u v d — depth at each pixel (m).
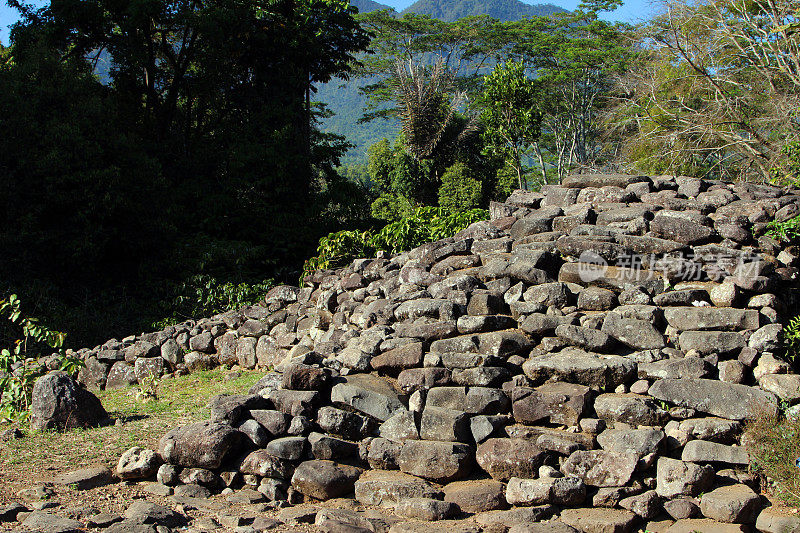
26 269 13.14
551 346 5.61
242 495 4.77
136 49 17.59
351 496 4.83
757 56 18.95
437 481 4.79
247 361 8.81
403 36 43.16
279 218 17.61
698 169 21.00
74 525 3.93
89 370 9.62
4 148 13.10
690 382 4.96
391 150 31.95
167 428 6.24
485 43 41.91
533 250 6.65
